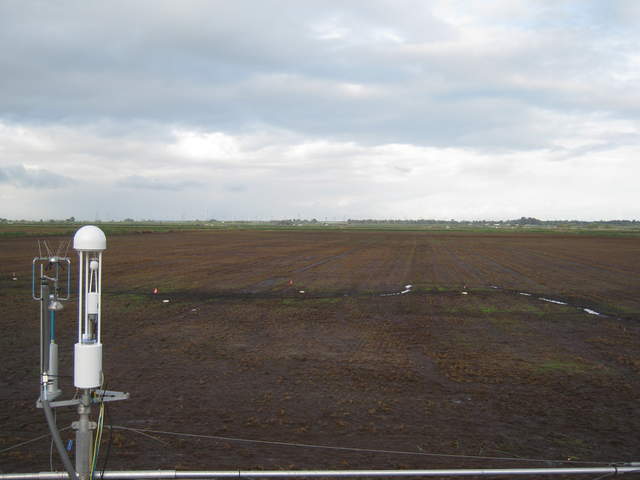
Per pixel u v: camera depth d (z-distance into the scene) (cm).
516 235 11131
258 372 1153
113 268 3422
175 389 1026
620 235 11181
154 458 709
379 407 932
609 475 660
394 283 2814
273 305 2081
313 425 841
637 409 938
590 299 2316
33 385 1042
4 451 729
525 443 781
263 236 9150
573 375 1152
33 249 4722
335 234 10731
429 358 1290
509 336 1555
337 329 1638
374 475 564
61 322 1650
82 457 495
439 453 739
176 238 7831
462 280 2970
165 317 1795
